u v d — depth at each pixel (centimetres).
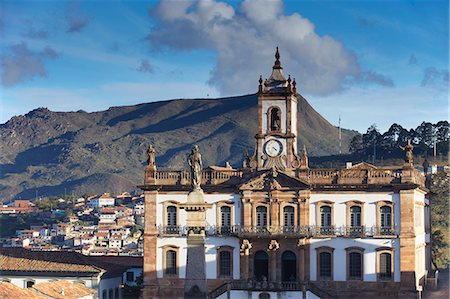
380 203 8638
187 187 8919
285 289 8425
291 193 8775
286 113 8975
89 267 9131
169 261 8962
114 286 9606
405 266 8556
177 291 8900
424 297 8756
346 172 8731
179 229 8938
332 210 8719
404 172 8600
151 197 9019
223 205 8919
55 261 9325
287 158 8919
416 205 8881
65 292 7800
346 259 8669
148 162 9069
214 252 8875
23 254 9531
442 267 11556
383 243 8612
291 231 8731
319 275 8712
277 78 9050
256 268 8831
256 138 9006
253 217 8825
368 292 8606
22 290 7225
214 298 8550
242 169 8962
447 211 12925
